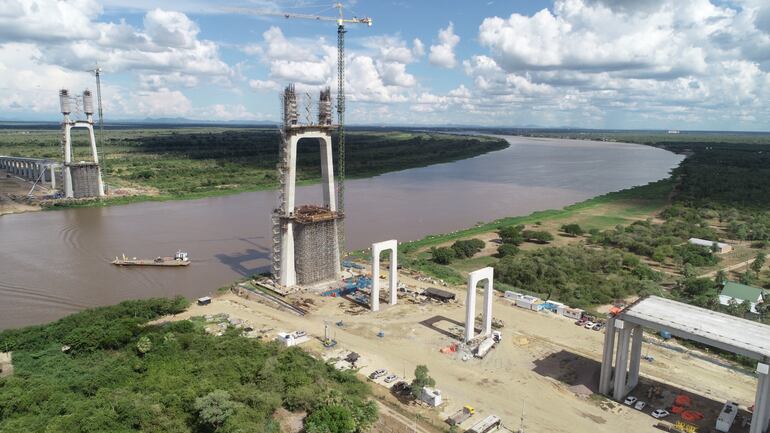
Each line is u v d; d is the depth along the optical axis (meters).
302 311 125.81
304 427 75.69
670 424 81.00
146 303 123.50
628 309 88.69
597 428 80.19
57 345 104.31
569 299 133.62
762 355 73.12
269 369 89.50
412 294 137.75
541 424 81.12
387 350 105.94
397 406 85.38
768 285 148.00
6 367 95.12
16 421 73.38
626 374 90.75
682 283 144.62
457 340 110.44
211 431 75.19
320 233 142.50
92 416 74.06
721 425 78.81
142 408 76.25
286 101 133.00
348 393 85.88
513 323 119.19
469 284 105.19
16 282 148.12
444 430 78.88
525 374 96.44
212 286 146.50
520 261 160.12
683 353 104.62
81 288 144.00
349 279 149.12
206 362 94.25
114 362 96.69
